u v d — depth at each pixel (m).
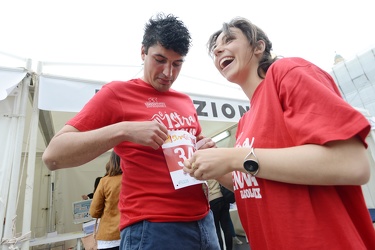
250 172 0.57
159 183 0.78
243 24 0.86
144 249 0.70
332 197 0.53
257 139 0.65
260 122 0.67
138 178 0.80
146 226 0.73
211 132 4.79
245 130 0.80
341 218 0.51
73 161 0.71
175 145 0.83
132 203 0.79
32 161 1.64
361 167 0.47
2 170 1.45
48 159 0.70
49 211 4.15
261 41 0.85
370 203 3.42
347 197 0.56
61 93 1.73
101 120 0.80
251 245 0.69
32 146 1.66
